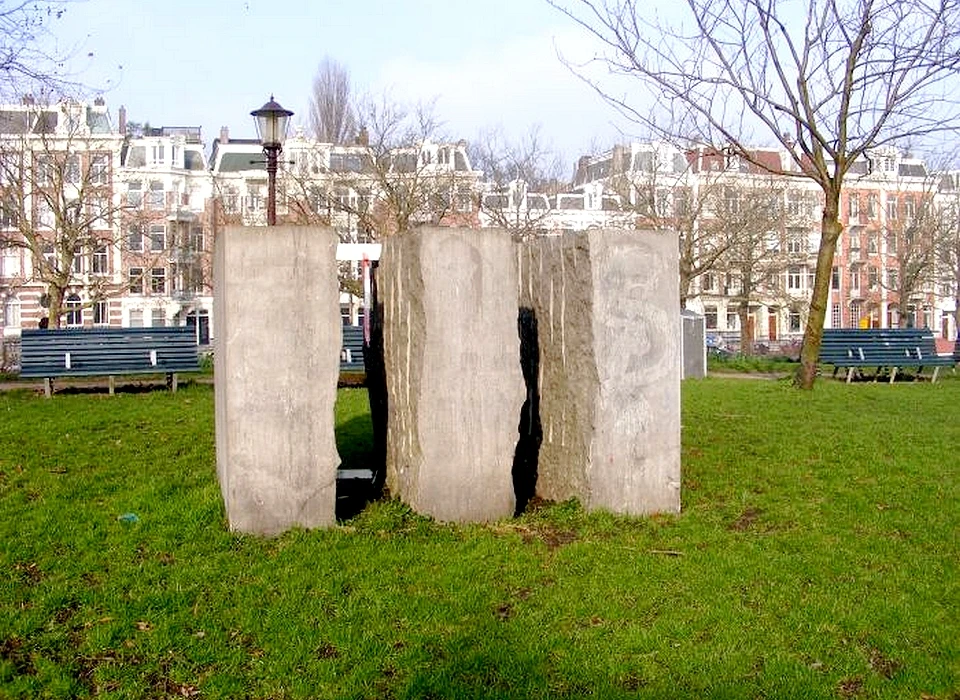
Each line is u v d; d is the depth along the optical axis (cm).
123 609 496
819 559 607
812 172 1697
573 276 744
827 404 1383
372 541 622
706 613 509
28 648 458
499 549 617
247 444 630
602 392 709
